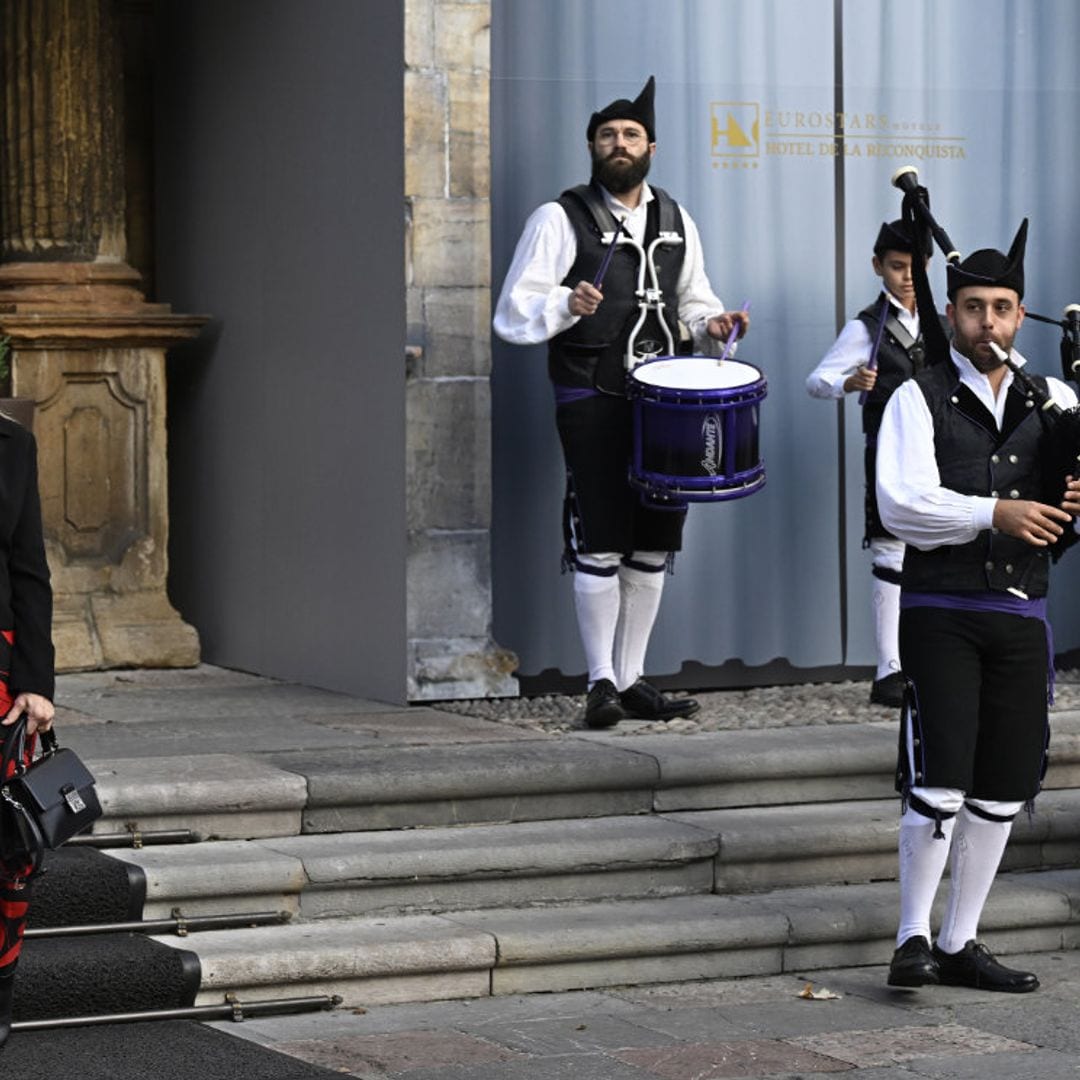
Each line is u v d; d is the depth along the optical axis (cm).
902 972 962
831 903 1038
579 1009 947
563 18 1347
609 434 1241
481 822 1071
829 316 1414
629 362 1240
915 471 947
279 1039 885
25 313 1473
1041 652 970
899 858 1059
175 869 959
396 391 1302
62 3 1498
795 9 1396
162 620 1516
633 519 1251
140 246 1647
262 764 1073
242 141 1490
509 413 1348
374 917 995
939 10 1426
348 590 1368
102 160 1512
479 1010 940
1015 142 1447
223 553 1536
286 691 1391
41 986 877
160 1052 845
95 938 927
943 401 958
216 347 1540
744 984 996
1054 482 954
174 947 917
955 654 957
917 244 999
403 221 1288
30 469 809
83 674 1480
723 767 1114
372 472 1334
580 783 1087
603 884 1038
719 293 1392
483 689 1320
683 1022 928
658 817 1098
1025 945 1067
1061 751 1177
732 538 1403
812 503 1416
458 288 1302
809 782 1138
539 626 1360
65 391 1494
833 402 1418
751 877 1065
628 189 1253
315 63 1383
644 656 1390
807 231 1405
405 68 1282
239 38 1488
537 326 1227
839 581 1426
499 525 1351
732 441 1179
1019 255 959
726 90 1384
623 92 1361
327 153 1373
